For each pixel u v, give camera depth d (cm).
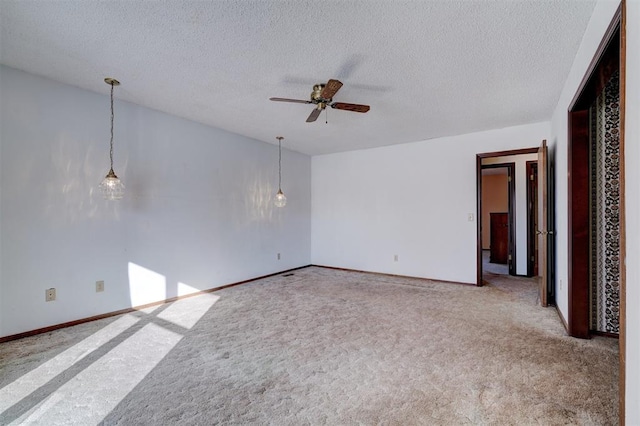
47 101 290
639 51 116
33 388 197
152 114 371
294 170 600
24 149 277
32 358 236
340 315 332
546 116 390
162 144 382
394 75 277
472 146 467
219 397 188
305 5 186
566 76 278
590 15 195
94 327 299
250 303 377
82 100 313
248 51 238
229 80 289
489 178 884
